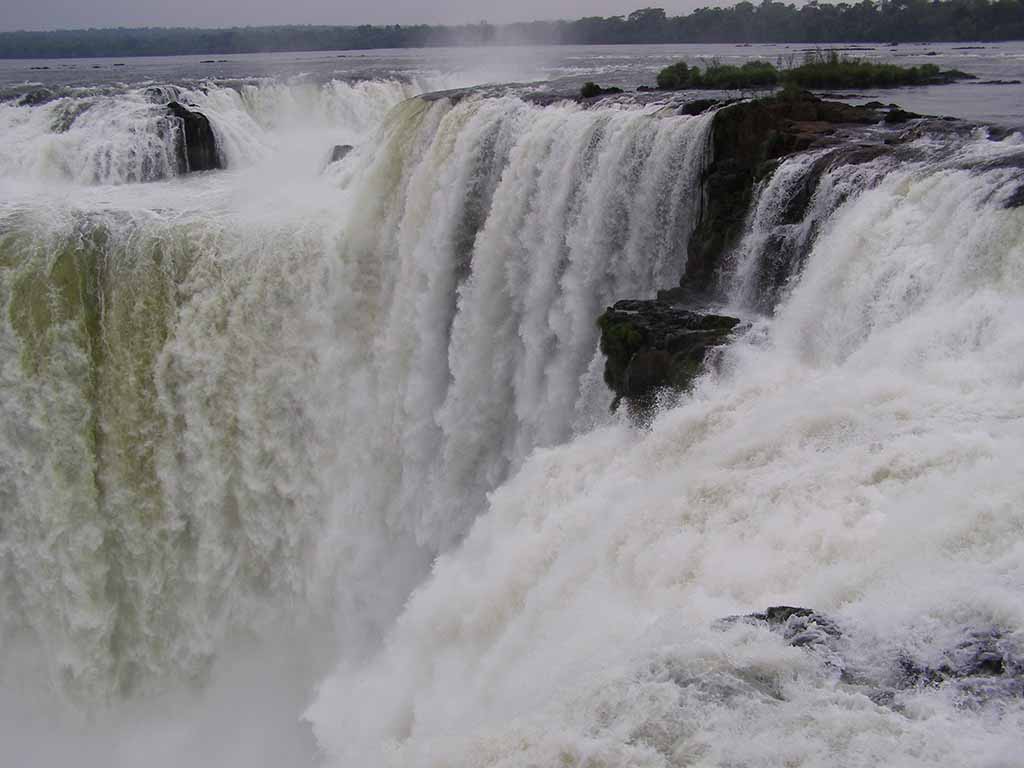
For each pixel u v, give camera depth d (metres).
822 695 8.66
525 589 14.91
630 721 8.90
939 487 10.95
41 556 26.00
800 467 12.45
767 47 100.31
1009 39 85.56
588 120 23.56
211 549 26.42
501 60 89.19
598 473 16.48
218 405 26.88
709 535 12.18
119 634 26.67
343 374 27.19
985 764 7.65
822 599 10.21
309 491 26.89
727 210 20.98
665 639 10.11
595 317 23.47
